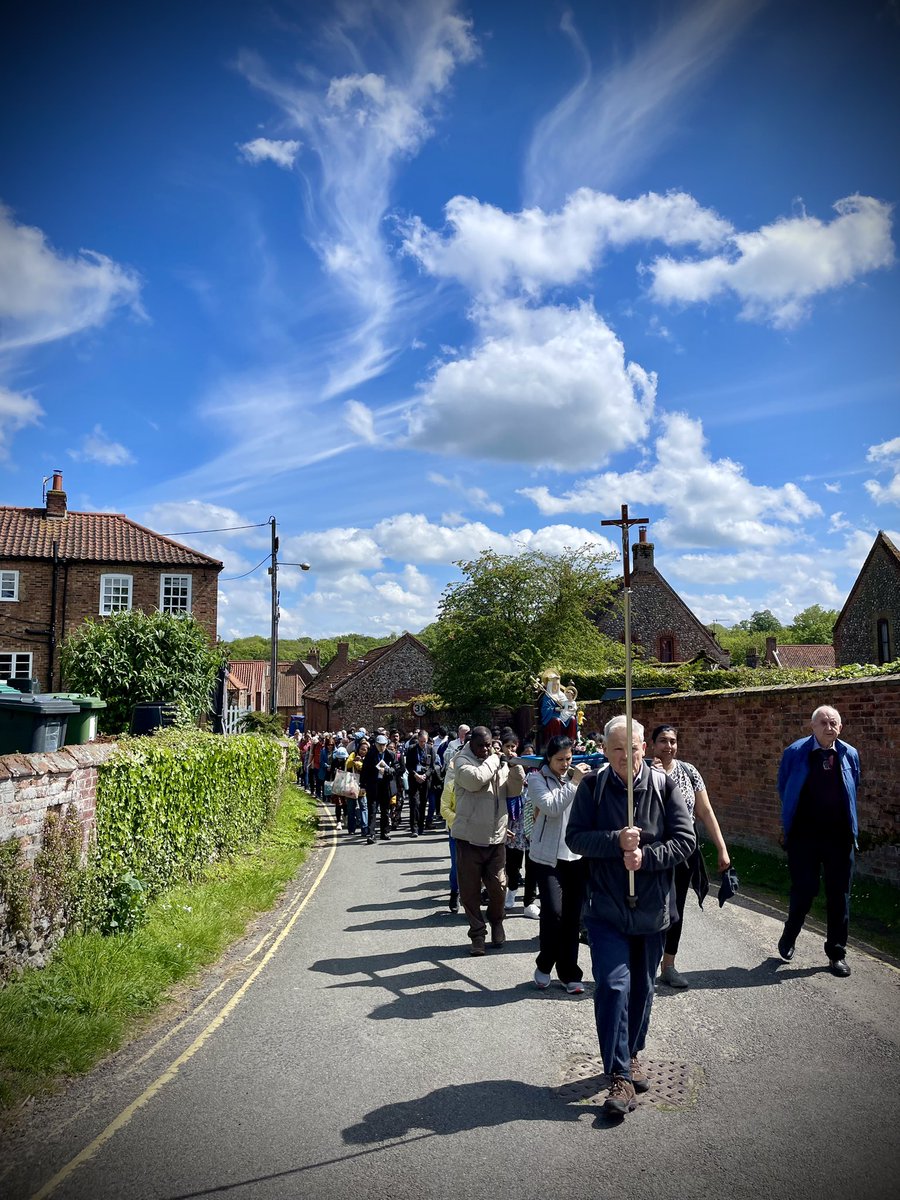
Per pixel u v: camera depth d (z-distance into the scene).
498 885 7.37
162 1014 5.83
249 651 146.38
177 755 9.30
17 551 32.66
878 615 37.12
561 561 29.92
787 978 6.11
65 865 6.34
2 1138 4.04
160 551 34.66
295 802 22.23
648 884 4.46
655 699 14.41
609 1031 4.20
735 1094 4.29
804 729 10.39
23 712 8.55
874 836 8.77
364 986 6.36
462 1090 4.45
